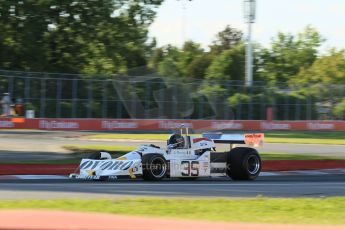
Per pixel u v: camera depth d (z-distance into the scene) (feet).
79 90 222.48
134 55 268.41
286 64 546.26
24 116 212.02
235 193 86.94
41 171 118.01
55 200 67.67
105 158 105.50
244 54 433.07
